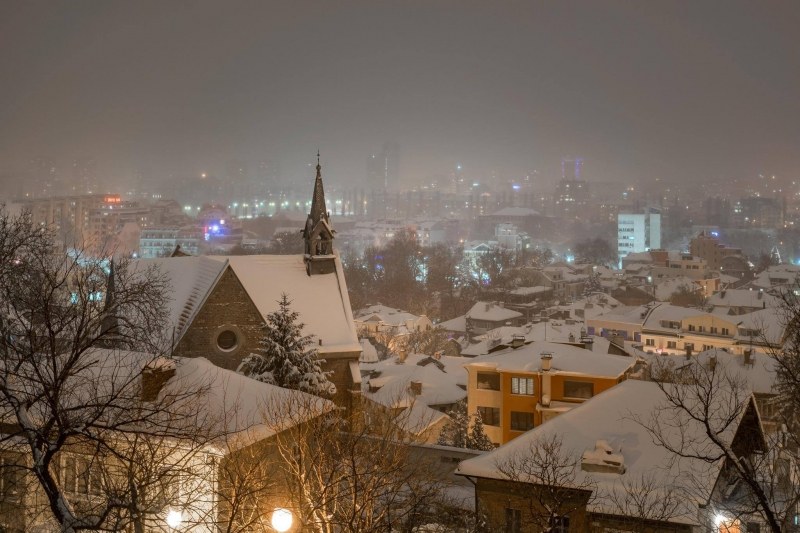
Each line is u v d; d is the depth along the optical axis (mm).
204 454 31469
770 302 153375
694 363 76875
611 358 74938
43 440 21484
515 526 35344
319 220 68000
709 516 32125
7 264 31078
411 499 33406
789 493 31906
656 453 35719
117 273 39594
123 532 24859
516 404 74250
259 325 61750
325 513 26719
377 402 69750
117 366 32906
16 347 27625
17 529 31188
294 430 34875
